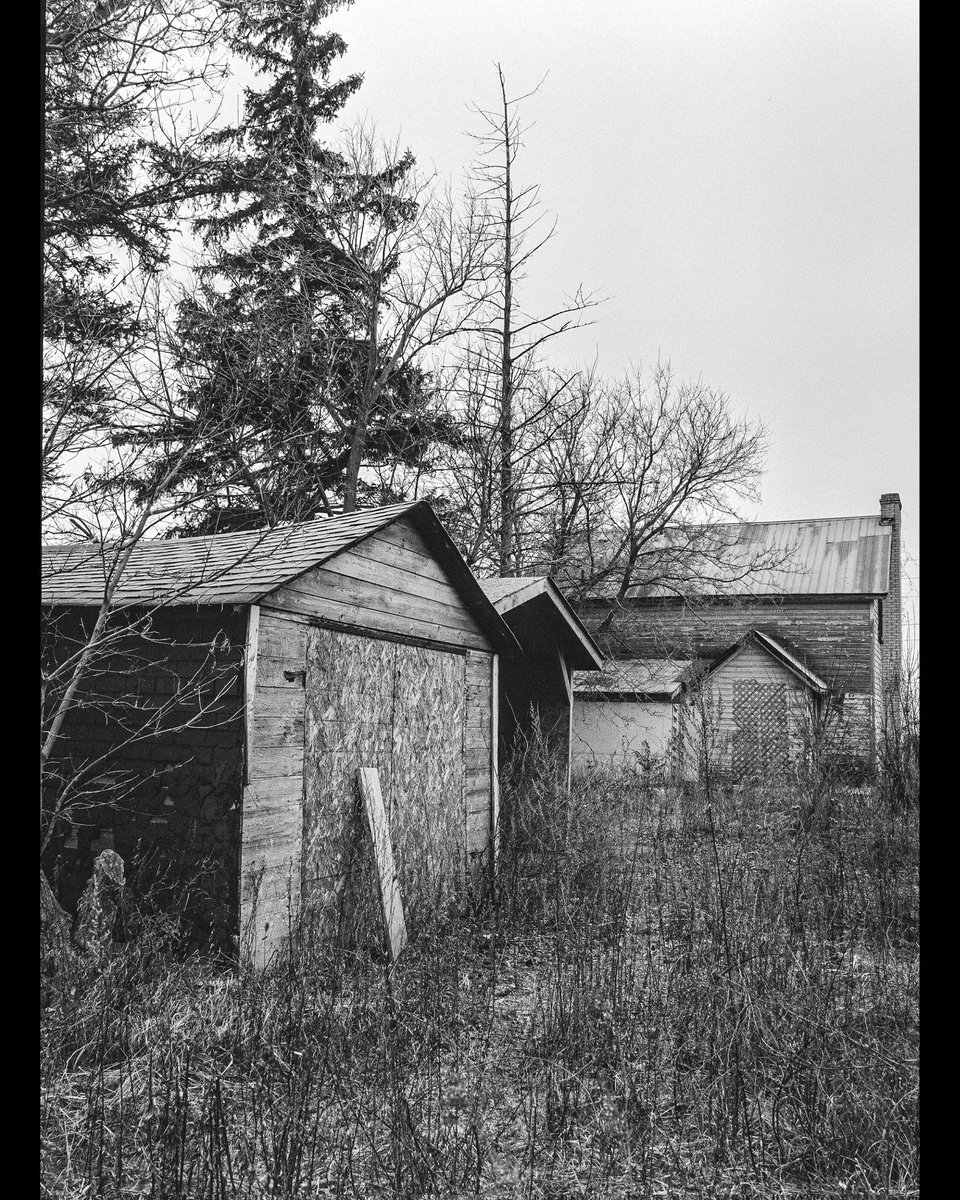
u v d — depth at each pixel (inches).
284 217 808.3
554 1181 152.6
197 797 258.1
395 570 335.9
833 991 213.2
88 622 285.4
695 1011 209.9
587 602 912.3
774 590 1005.2
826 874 313.7
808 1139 161.8
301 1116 161.8
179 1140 146.1
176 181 399.9
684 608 1027.9
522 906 320.5
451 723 377.7
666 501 858.1
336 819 290.2
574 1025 206.2
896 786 429.7
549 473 835.4
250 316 684.7
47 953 201.9
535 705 540.7
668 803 393.1
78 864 277.3
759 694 822.5
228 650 257.3
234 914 246.4
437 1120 162.7
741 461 862.5
